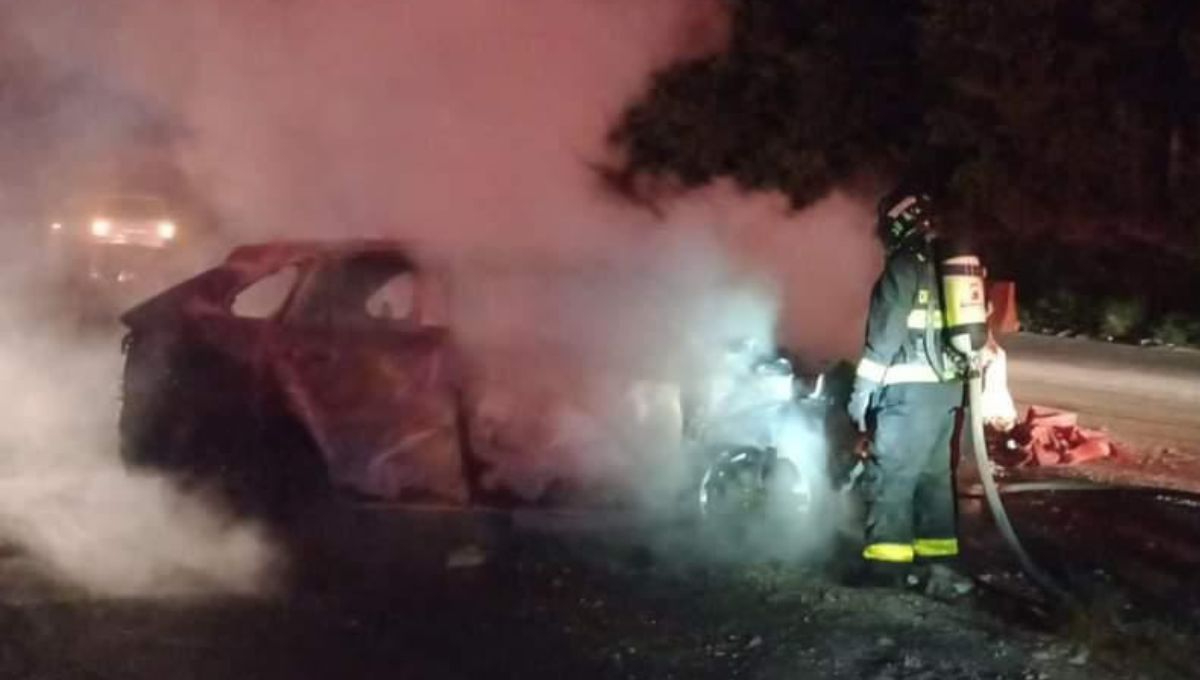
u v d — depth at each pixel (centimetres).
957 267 841
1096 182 2427
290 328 965
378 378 948
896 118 2661
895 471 852
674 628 792
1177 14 2241
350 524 962
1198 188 2341
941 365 843
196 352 977
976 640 776
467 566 902
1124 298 2456
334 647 760
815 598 843
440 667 734
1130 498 1128
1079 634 777
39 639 757
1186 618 816
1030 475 1243
